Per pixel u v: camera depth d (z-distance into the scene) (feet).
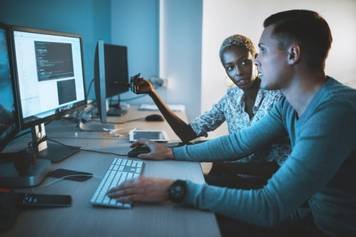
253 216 2.81
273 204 2.80
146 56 9.56
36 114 4.27
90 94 9.34
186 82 9.60
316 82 3.28
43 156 4.30
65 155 4.37
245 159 5.36
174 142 5.31
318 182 2.81
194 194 2.95
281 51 3.21
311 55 3.18
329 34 3.22
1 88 3.43
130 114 7.83
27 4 9.11
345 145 2.89
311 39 3.13
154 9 9.36
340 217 3.31
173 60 9.49
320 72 3.28
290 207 2.80
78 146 4.92
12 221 2.64
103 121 6.74
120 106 8.61
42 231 2.57
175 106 9.00
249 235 3.61
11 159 3.88
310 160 2.82
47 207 2.94
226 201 2.88
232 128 5.88
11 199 2.89
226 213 2.87
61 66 4.95
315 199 3.49
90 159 4.35
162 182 3.10
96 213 2.87
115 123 6.74
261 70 3.43
